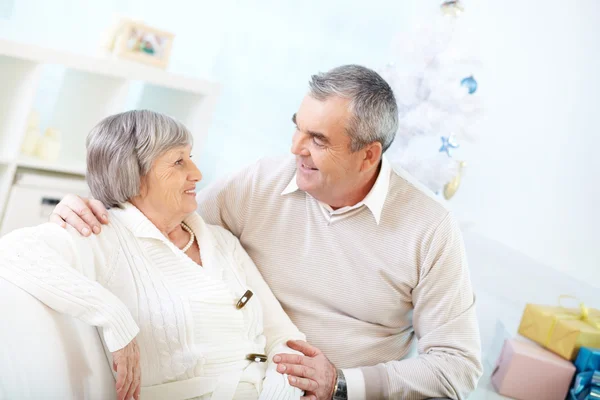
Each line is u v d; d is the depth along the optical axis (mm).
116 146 1542
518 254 3160
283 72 3689
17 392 1294
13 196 2660
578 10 3041
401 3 3355
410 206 1800
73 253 1442
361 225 1800
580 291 2992
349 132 1636
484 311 3160
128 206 1586
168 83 2918
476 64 2775
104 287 1474
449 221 1794
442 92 2740
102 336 1505
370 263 1809
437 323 1800
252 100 3805
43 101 3236
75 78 2982
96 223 1504
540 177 3119
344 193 1748
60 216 1493
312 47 3604
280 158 1920
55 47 2602
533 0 3131
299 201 1856
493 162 3236
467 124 2787
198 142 3074
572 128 3049
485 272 3227
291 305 1876
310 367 1647
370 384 1703
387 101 1688
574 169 3035
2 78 2662
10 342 1304
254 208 1882
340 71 1677
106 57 2775
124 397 1387
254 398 1591
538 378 2504
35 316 1345
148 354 1490
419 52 2781
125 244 1534
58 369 1345
